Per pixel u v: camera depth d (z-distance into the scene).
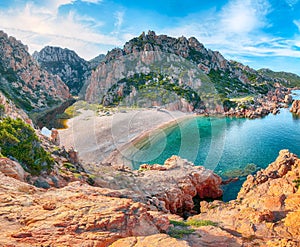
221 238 9.05
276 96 107.12
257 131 53.69
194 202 23.88
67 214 6.78
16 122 17.09
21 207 7.35
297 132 52.62
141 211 7.37
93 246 5.70
